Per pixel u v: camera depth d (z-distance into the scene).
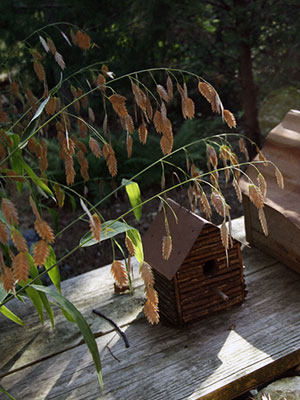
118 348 1.18
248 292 1.30
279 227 1.33
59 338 1.23
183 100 0.94
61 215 3.37
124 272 0.91
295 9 2.88
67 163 0.97
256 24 2.86
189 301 1.21
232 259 1.22
